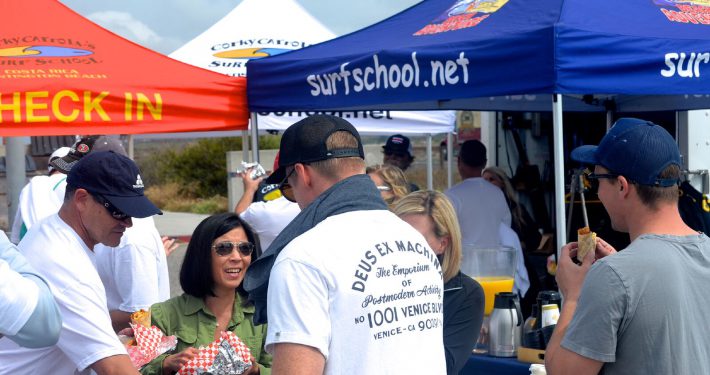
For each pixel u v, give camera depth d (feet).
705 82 12.91
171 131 15.89
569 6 12.88
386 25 16.72
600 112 23.21
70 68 15.25
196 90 16.16
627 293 7.23
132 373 8.48
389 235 6.93
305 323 6.33
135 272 12.25
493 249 13.56
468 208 18.85
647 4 13.89
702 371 7.36
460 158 19.74
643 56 12.32
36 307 6.56
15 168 23.95
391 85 13.99
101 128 15.17
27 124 14.58
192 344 10.16
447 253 10.27
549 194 24.16
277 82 16.12
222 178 81.35
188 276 10.36
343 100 14.89
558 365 7.55
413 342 6.82
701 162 20.43
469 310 10.37
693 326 7.35
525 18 13.01
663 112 21.76
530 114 24.30
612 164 7.76
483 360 11.75
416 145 69.51
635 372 7.27
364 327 6.54
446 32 14.07
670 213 7.71
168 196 81.76
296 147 7.13
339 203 6.92
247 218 17.38
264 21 25.44
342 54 15.01
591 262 8.46
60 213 8.74
